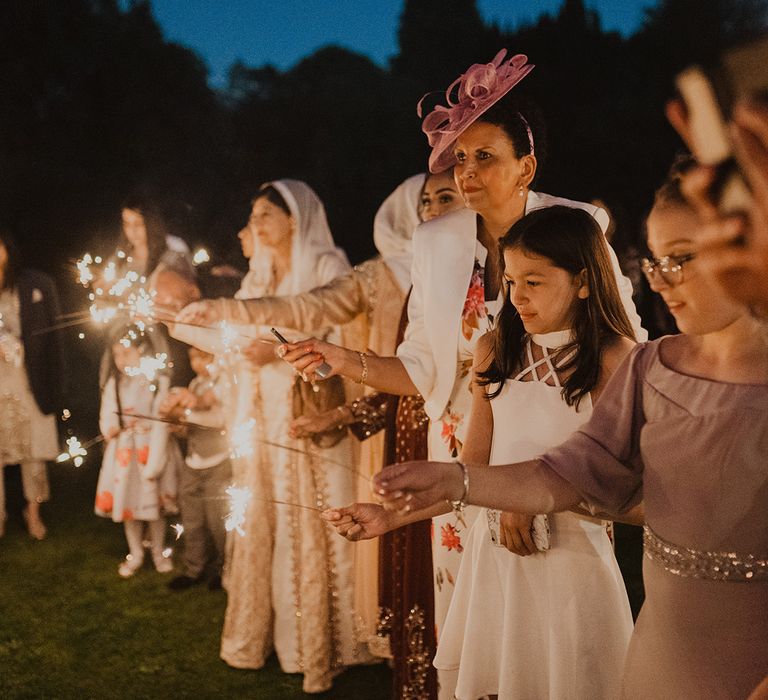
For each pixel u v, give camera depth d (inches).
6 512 227.5
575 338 79.3
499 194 93.0
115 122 547.8
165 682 143.9
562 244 76.7
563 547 78.2
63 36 523.8
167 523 215.2
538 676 79.8
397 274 130.8
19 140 511.8
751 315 57.1
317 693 138.9
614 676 77.8
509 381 82.3
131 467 183.2
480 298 98.5
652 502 63.2
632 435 67.1
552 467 67.3
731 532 58.3
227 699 138.3
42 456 207.9
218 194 571.8
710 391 59.4
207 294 200.7
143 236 180.9
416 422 117.0
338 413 135.1
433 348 100.2
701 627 60.3
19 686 143.6
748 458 57.1
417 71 907.4
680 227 56.0
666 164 566.3
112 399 183.2
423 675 114.7
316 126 729.0
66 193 508.7
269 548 143.3
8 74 504.7
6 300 202.7
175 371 186.4
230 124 665.6
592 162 577.9
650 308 246.2
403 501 64.6
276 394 140.0
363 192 702.5
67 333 354.6
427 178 127.6
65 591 179.9
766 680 53.2
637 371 66.4
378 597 125.4
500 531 80.2
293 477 140.3
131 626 163.9
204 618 166.2
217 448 176.2
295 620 141.0
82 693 141.3
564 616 77.8
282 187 145.5
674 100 36.3
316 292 133.0
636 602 166.7
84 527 216.5
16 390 205.3
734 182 35.1
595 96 589.6
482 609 83.4
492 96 90.2
